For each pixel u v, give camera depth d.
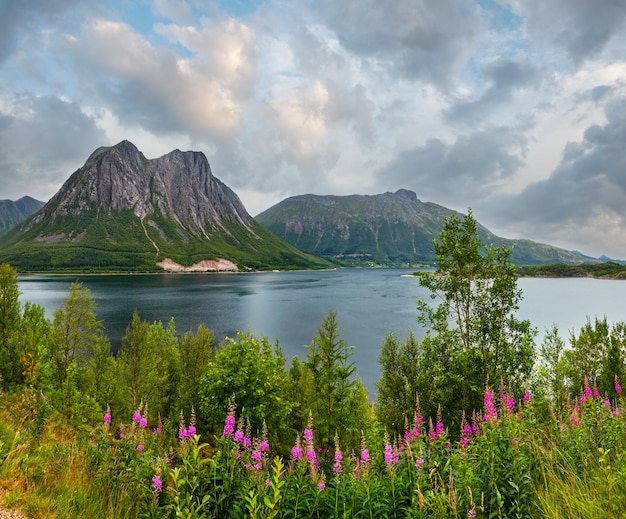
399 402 23.31
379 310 116.81
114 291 170.00
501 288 17.05
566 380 22.05
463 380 15.52
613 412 8.39
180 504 5.42
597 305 121.06
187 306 122.56
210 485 6.39
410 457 6.75
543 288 192.12
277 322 95.88
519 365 16.19
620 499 4.63
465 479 5.56
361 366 57.19
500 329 16.89
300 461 6.73
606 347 22.52
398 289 195.50
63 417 13.98
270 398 20.39
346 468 7.33
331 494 6.09
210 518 5.74
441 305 18.89
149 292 168.38
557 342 26.75
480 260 18.12
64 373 25.17
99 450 8.27
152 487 6.39
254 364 20.09
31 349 15.71
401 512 5.94
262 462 7.01
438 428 8.09
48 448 8.22
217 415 20.11
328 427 13.09
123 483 7.21
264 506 5.73
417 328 86.06
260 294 166.62
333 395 13.60
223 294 164.00
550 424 8.52
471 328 17.83
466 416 15.01
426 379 17.47
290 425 23.08
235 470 6.68
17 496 5.99
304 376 24.77
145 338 27.52
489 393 7.93
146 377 25.91
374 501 6.02
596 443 6.93
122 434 9.02
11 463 6.79
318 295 163.38
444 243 18.62
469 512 4.85
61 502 6.09
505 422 6.82
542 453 6.71
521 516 5.15
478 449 6.64
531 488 5.68
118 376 25.20
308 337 79.00
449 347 17.31
